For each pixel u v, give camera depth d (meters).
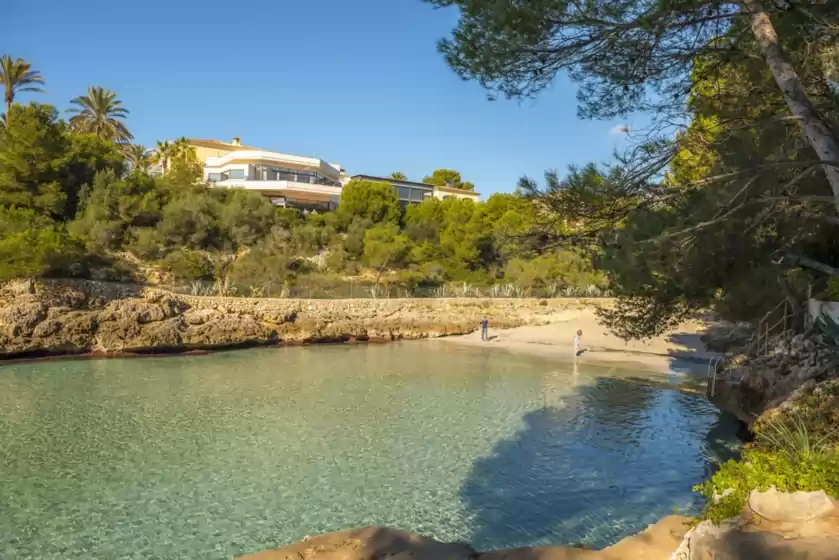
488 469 13.45
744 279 11.91
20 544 9.49
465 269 54.00
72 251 31.78
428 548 7.30
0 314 26.66
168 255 41.22
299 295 39.12
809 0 8.87
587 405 20.27
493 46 8.45
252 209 50.28
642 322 14.50
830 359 13.28
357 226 55.25
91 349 28.89
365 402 20.44
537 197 9.38
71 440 15.34
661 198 9.49
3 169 38.97
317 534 10.00
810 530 5.48
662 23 8.26
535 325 43.75
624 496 11.82
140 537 9.82
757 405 15.48
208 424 17.16
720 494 6.68
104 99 58.62
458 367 28.34
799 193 10.76
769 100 10.41
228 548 9.46
